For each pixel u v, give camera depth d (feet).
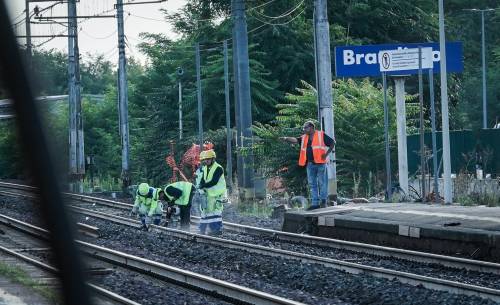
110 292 67.05
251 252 91.40
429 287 69.31
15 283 72.59
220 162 215.31
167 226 115.75
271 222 123.03
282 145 155.43
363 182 158.71
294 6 262.67
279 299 62.08
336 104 163.32
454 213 99.50
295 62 253.85
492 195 126.93
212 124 246.68
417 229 90.43
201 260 90.02
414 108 174.50
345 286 71.20
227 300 68.23
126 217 132.87
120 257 86.43
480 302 62.90
